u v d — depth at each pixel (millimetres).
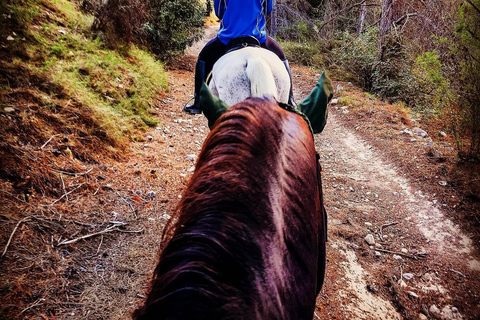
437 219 4473
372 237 4105
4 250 2875
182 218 946
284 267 1003
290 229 1077
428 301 3361
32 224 3205
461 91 5754
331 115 8023
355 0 13641
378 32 9930
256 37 3537
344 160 6066
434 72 6340
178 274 766
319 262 1430
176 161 5098
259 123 1137
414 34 9516
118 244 3389
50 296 2721
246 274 850
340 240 4074
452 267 3777
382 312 3229
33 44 5469
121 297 2885
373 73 9430
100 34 7070
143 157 4938
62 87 4902
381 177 5508
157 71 8039
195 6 10109
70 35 6387
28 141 3955
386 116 7469
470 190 4781
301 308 1030
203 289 741
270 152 1094
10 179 3480
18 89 4426
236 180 959
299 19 16125
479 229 4246
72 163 4133
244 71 2787
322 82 1820
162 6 9539
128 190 4156
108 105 5492
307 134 1396
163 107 6969
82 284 2908
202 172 998
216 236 841
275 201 1022
